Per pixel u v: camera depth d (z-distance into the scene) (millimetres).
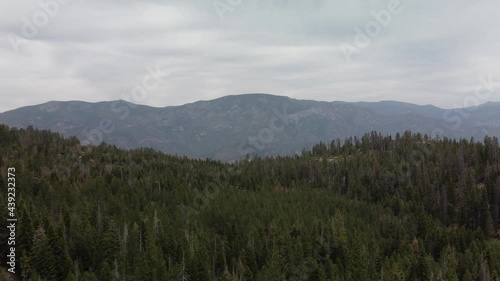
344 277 109312
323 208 175875
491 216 175000
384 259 130125
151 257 102375
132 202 157500
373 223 165625
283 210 159250
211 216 146750
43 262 94375
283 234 124625
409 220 172375
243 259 111438
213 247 121875
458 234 149500
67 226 120938
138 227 122312
